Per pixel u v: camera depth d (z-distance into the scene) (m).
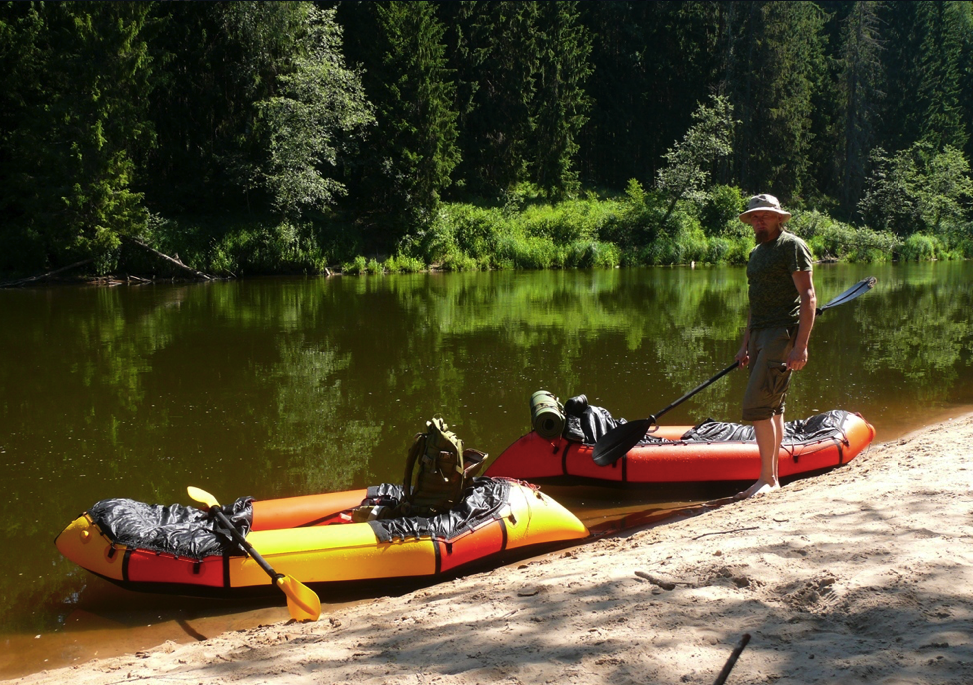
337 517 5.15
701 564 3.40
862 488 4.50
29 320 16.27
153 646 3.96
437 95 33.78
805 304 5.11
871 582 2.94
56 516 5.83
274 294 21.84
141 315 17.05
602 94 51.47
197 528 4.59
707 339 13.31
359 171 35.16
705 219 40.75
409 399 9.15
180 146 31.69
